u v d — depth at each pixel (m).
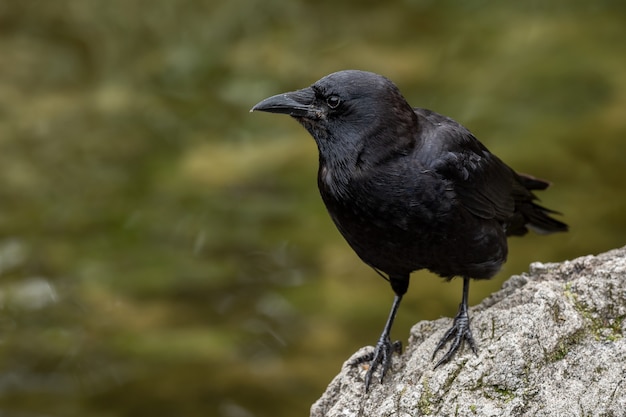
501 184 8.40
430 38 20.66
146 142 18.58
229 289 14.89
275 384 12.93
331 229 16.09
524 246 15.19
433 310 14.05
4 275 15.34
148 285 15.02
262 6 21.81
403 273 8.17
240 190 17.09
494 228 8.03
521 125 17.64
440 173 7.73
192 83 20.16
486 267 8.09
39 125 19.03
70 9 21.75
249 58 20.59
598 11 20.75
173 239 15.98
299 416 12.39
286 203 16.70
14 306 14.66
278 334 13.90
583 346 6.85
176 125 18.92
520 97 18.36
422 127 7.97
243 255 15.61
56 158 18.16
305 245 15.70
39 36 21.52
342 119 7.84
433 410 6.80
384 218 7.74
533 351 6.79
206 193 17.09
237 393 12.77
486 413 6.63
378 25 21.34
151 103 19.62
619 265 7.11
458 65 19.59
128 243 16.06
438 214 7.72
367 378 7.50
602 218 15.53
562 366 6.76
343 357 13.32
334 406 7.42
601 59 19.03
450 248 7.86
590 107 17.94
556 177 16.38
